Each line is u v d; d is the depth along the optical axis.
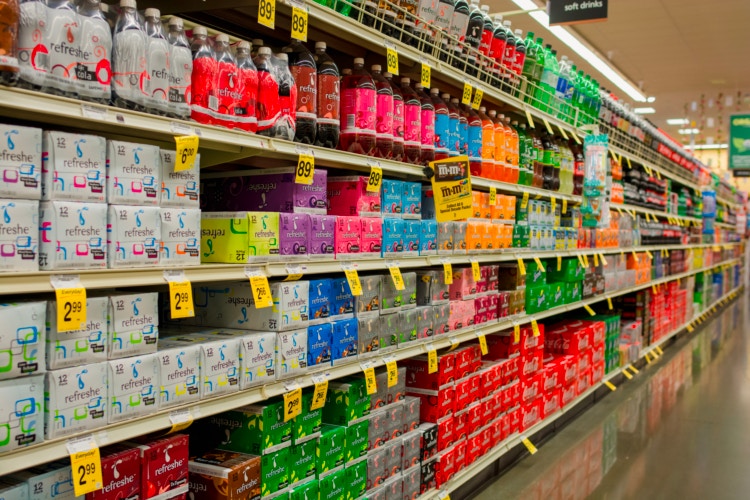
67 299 1.62
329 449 2.57
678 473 4.24
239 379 2.17
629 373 7.09
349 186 2.80
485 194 3.82
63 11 1.62
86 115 1.64
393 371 2.91
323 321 2.56
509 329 4.35
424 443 3.21
